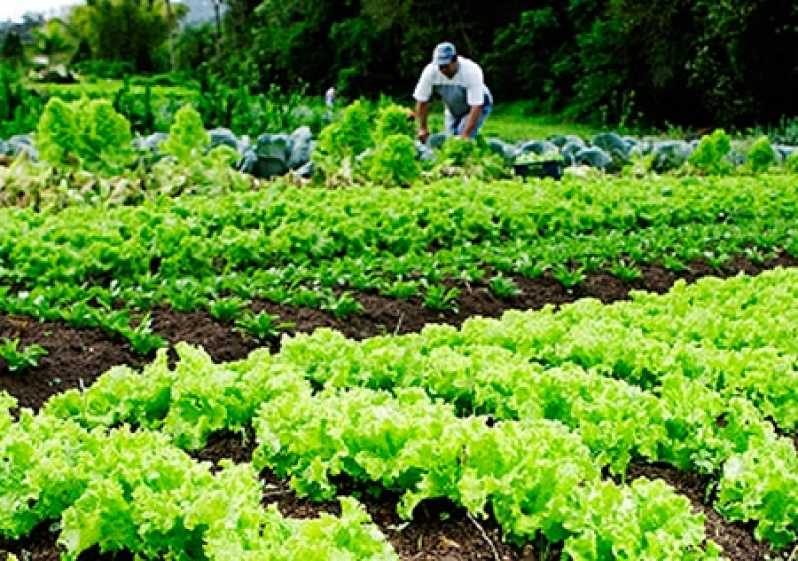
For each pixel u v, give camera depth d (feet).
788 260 32.04
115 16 209.05
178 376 17.17
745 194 39.09
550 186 37.73
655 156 51.83
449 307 25.41
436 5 140.46
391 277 26.96
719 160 49.34
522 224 32.78
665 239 31.71
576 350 19.13
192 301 23.73
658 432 16.20
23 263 25.45
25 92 56.49
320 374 18.07
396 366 18.01
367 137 42.68
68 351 21.24
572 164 48.78
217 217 30.14
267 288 25.22
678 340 20.56
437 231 31.30
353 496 14.90
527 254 29.25
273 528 12.67
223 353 22.07
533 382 17.03
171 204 31.91
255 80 128.16
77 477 13.83
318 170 39.47
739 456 15.49
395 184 39.37
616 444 15.90
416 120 49.73
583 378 16.99
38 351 20.33
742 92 93.76
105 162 37.42
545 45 131.13
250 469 13.65
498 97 137.08
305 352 18.51
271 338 22.79
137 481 13.29
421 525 14.28
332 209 30.89
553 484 13.55
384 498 14.88
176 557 12.81
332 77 153.89
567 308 22.00
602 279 28.71
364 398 15.58
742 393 18.37
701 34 101.91
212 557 12.43
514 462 13.91
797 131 77.56
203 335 22.62
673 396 16.78
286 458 15.55
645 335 21.08
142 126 53.11
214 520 12.67
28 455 14.24
